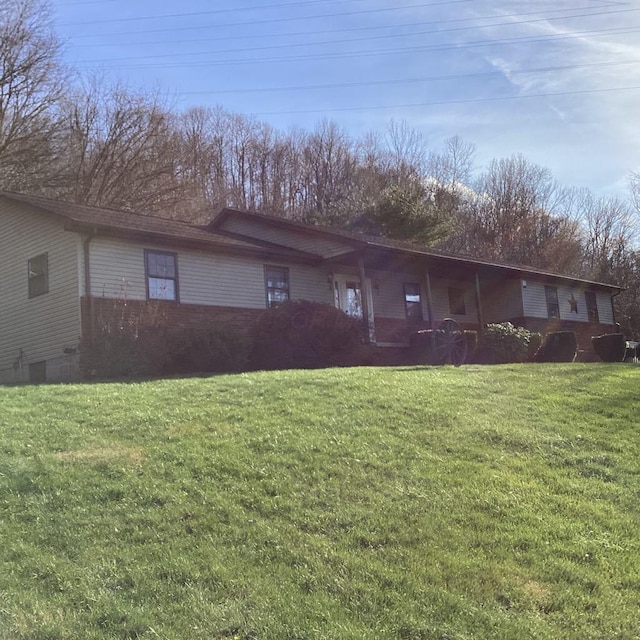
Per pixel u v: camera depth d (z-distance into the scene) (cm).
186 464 620
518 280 2620
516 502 569
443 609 395
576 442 752
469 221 5112
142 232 1530
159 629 365
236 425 756
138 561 441
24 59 2969
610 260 4938
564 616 398
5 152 2928
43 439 700
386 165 5022
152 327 1489
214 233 1998
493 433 760
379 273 2259
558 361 2219
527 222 5069
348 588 414
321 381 1023
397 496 566
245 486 571
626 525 539
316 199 4691
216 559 445
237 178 4541
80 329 1441
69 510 518
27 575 421
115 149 3331
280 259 1891
